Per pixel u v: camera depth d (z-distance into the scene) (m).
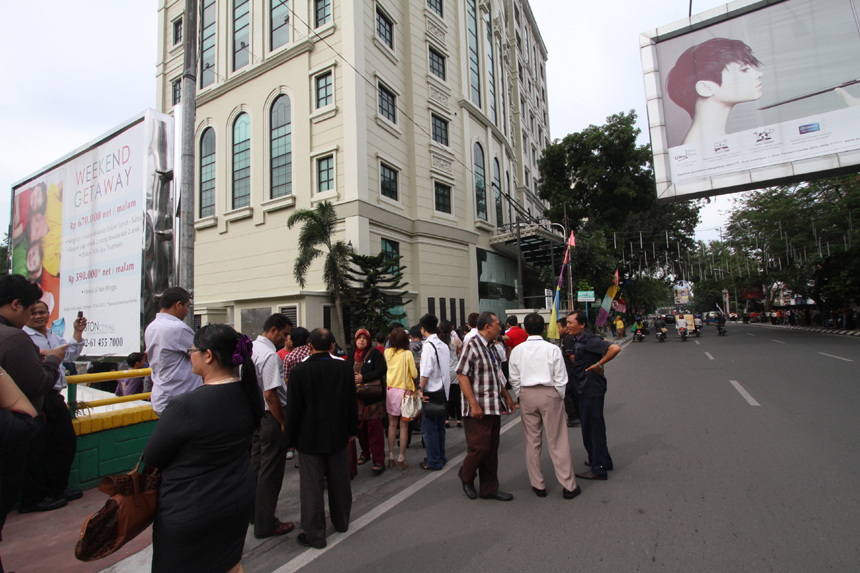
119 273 5.43
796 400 7.51
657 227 30.19
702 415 6.85
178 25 22.28
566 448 4.18
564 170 29.69
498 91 28.41
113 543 1.85
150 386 6.55
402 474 5.21
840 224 22.80
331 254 13.08
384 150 17.02
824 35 10.11
